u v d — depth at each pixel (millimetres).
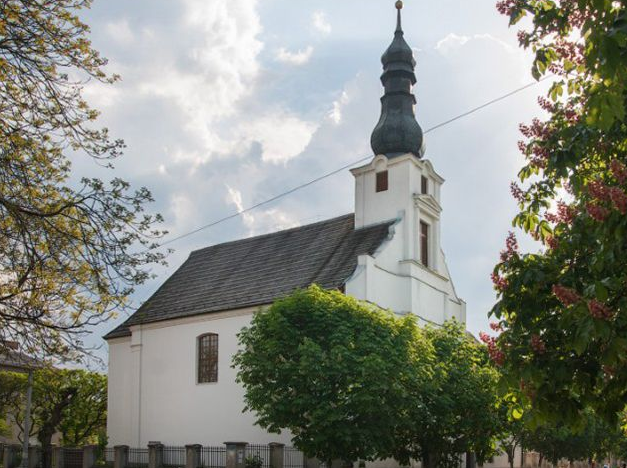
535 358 8750
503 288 9711
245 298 37281
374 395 23016
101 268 13055
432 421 25828
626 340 7219
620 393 8539
